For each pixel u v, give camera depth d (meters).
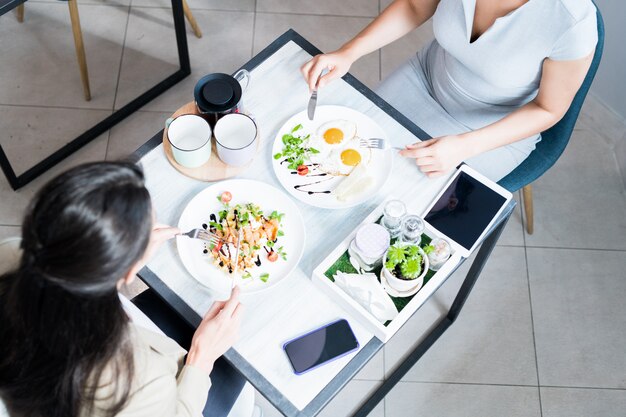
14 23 2.85
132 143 2.66
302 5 2.99
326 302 1.50
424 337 2.39
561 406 2.31
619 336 2.42
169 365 1.32
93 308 0.97
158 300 1.75
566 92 1.72
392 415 2.28
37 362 1.05
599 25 1.67
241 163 1.62
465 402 2.30
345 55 1.83
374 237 1.46
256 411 2.03
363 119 1.72
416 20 1.96
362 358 1.45
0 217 2.47
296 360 1.43
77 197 0.88
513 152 2.00
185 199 1.61
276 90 1.76
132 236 0.93
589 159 2.72
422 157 1.65
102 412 1.13
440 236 1.54
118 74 2.79
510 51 1.74
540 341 2.41
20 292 0.96
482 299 2.47
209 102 1.55
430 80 2.13
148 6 2.95
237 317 1.42
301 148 1.67
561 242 2.57
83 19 2.89
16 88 2.72
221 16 2.95
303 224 1.56
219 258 1.52
